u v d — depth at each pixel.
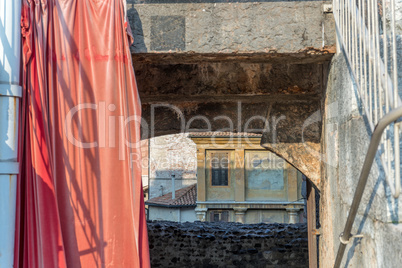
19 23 2.89
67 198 3.18
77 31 3.24
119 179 3.26
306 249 8.97
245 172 22.19
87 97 3.23
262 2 3.37
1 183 2.77
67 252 3.16
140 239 3.29
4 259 2.75
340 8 2.99
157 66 4.57
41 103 3.05
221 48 3.35
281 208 21.86
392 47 1.93
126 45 3.25
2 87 2.78
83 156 3.22
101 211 3.23
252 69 4.49
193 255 9.06
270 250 9.02
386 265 2.13
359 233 2.66
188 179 23.73
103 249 3.21
